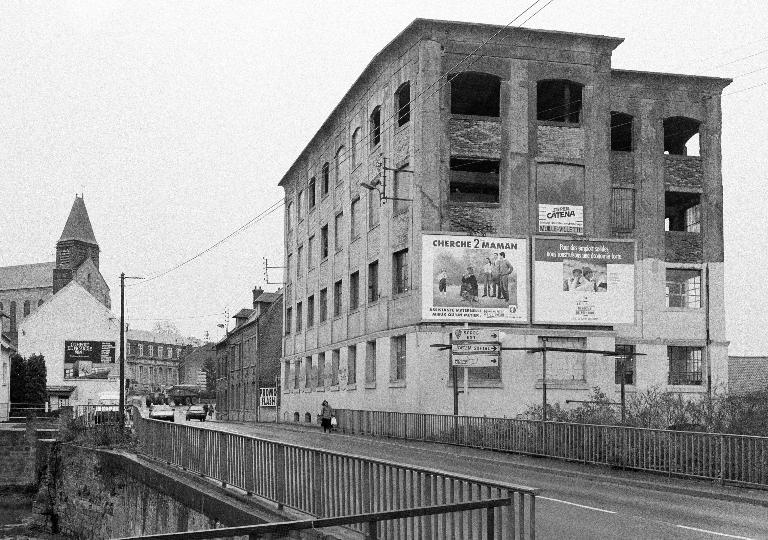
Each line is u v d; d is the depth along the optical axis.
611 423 23.52
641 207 39.38
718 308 39.75
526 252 34.97
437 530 8.13
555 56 36.72
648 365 38.50
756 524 12.38
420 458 22.86
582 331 35.47
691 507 14.13
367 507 9.53
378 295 39.78
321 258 50.75
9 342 65.56
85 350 81.94
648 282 39.03
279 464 12.12
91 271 112.81
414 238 35.19
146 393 109.69
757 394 23.45
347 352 43.97
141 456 21.70
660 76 40.12
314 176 52.66
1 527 32.38
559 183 36.41
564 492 15.91
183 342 150.00
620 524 12.14
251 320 70.75
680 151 43.09
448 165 35.16
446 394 33.91
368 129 41.53
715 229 40.22
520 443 23.03
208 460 15.71
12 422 54.78
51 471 32.34
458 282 34.22
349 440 31.84
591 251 35.69
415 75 35.72
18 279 118.44
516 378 34.62
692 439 17.14
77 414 42.41
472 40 35.78
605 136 37.09
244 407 73.50
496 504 7.52
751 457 15.79
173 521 16.08
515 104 36.12
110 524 22.84
